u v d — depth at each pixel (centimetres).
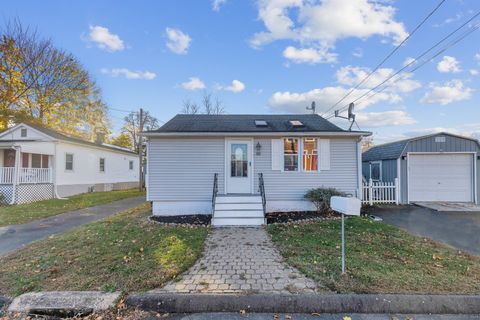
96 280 365
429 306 298
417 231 639
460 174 1088
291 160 906
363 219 743
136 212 951
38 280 368
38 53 2180
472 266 405
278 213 865
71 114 2427
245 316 291
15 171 1235
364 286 332
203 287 338
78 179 1673
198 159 885
